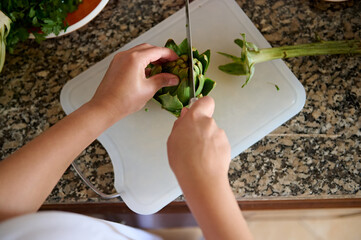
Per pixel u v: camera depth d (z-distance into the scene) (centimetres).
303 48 78
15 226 35
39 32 82
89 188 77
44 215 38
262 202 77
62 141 53
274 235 123
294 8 86
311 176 75
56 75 86
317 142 77
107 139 79
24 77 86
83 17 82
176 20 86
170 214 82
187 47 72
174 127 49
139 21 88
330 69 81
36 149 50
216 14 86
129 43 86
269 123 77
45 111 84
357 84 80
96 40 88
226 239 42
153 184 76
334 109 79
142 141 79
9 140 82
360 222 120
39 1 79
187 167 45
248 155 77
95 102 61
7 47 84
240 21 84
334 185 75
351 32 83
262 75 80
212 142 46
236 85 80
